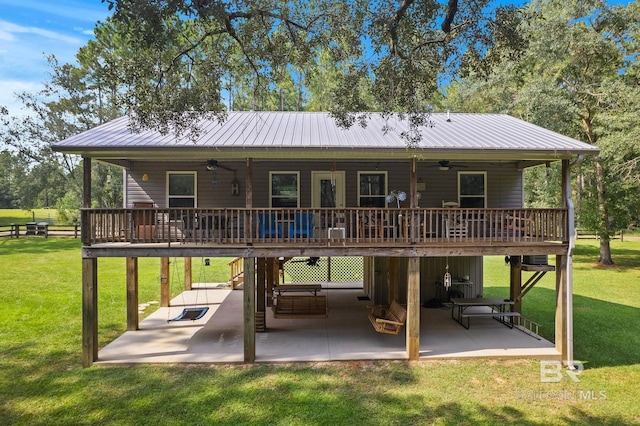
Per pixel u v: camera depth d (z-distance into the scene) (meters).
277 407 6.21
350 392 6.71
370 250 8.07
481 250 8.16
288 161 11.12
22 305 12.38
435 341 9.15
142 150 7.56
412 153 7.92
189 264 14.80
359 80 7.43
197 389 6.80
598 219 20.00
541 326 10.53
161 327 10.27
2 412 6.11
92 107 33.53
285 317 9.68
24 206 43.22
